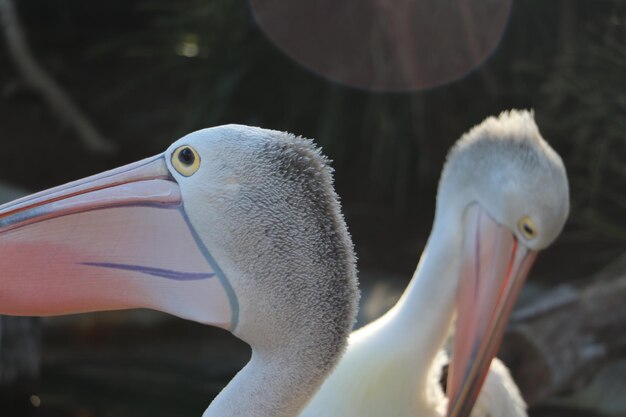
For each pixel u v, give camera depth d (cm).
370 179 1698
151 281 444
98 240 446
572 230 1501
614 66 1387
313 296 424
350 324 429
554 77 1496
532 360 954
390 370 656
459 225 734
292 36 1673
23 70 1870
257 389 427
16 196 1327
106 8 2183
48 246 445
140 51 1919
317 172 430
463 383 716
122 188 448
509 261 727
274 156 431
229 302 432
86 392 1081
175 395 1079
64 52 2142
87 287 446
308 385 426
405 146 1647
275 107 1744
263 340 431
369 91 1644
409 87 1620
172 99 1967
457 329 723
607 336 959
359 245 1535
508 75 1614
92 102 1995
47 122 1944
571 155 1559
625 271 1134
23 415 1034
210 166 436
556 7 1586
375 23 1612
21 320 1041
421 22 1579
